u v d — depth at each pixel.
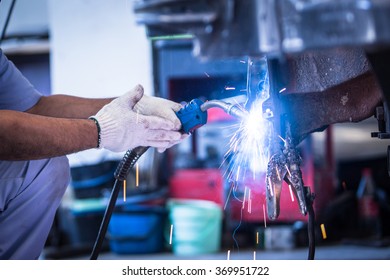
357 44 1.27
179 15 1.37
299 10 1.31
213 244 6.14
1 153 1.93
